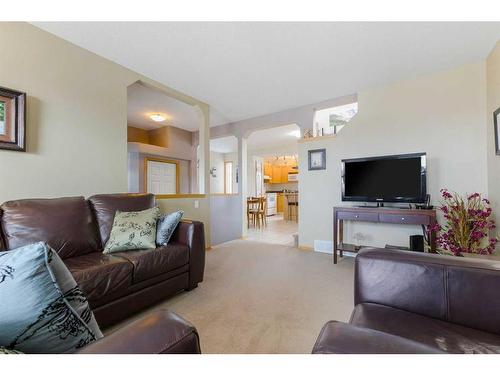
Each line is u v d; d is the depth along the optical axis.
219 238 4.43
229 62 2.59
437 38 2.18
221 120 4.80
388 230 3.12
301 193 3.84
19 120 1.86
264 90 3.35
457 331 0.86
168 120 5.02
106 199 2.25
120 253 1.90
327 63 2.62
